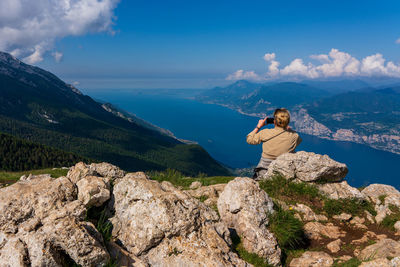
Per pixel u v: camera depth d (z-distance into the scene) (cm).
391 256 245
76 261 206
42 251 198
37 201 249
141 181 275
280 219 289
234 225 279
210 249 231
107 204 279
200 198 355
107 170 327
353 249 278
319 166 353
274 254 254
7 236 229
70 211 240
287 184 361
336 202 338
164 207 243
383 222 317
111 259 225
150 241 237
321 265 255
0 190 256
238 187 293
